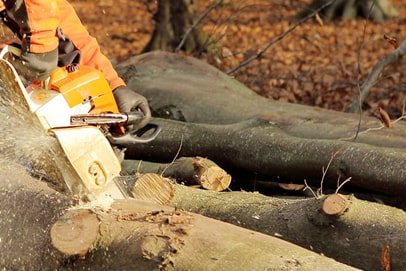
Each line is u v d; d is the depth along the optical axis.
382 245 7.04
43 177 7.11
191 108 11.95
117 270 6.22
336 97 16.95
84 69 7.24
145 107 7.50
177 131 10.48
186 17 21.59
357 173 8.89
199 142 10.23
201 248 6.02
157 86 12.51
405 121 11.11
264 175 9.91
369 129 10.18
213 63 19.69
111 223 6.41
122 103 7.42
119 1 33.62
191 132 10.35
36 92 6.92
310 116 11.16
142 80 12.94
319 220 7.33
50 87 7.05
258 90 17.92
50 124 6.76
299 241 7.49
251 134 9.82
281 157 9.51
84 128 6.65
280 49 26.92
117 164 6.79
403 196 8.73
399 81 19.48
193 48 21.41
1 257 6.84
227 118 11.62
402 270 6.96
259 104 12.03
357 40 28.62
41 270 6.69
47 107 6.75
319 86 18.00
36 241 6.76
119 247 6.25
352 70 22.27
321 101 16.78
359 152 8.94
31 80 7.23
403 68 21.39
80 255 6.34
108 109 7.22
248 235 6.19
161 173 9.59
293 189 9.86
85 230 6.36
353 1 32.09
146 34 29.25
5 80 6.59
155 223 6.32
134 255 6.13
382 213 7.28
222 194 8.41
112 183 6.98
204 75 13.26
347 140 10.23
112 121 7.05
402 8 34.62
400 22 32.22
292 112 11.42
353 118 10.97
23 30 6.85
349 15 31.97
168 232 6.16
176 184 8.67
